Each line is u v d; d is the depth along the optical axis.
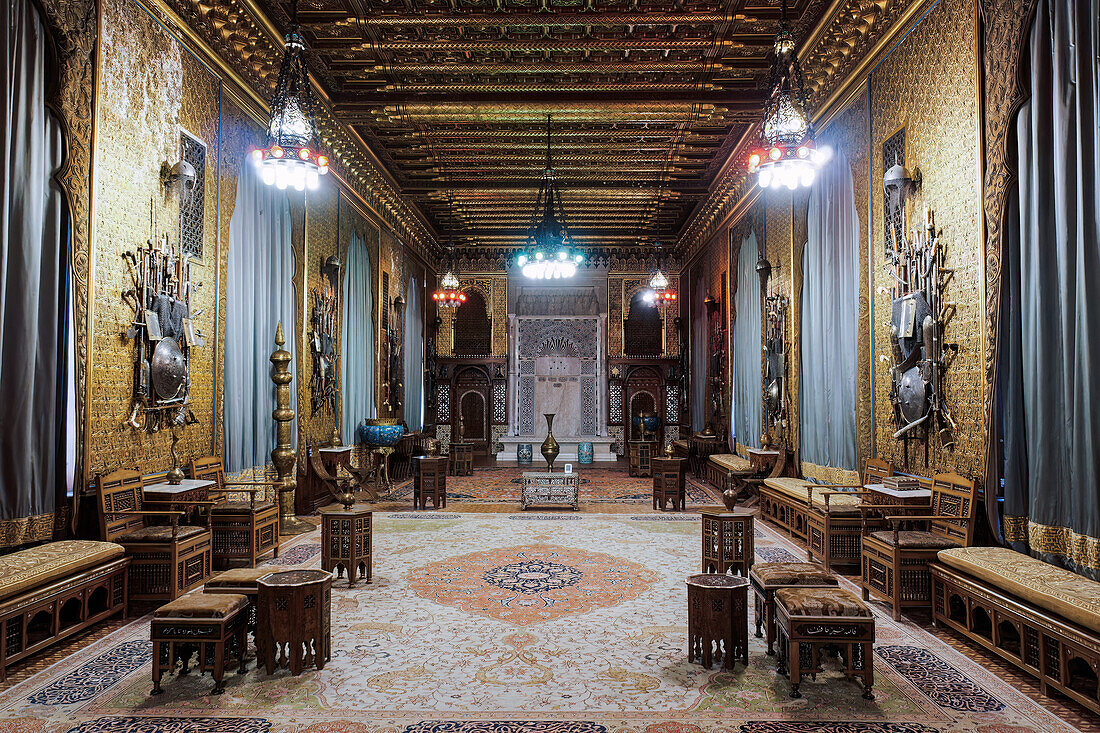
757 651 4.36
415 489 10.34
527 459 16.89
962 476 5.38
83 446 5.16
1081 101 4.18
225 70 7.49
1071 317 4.29
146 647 4.42
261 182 8.49
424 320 18.17
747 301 12.44
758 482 10.38
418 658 4.21
